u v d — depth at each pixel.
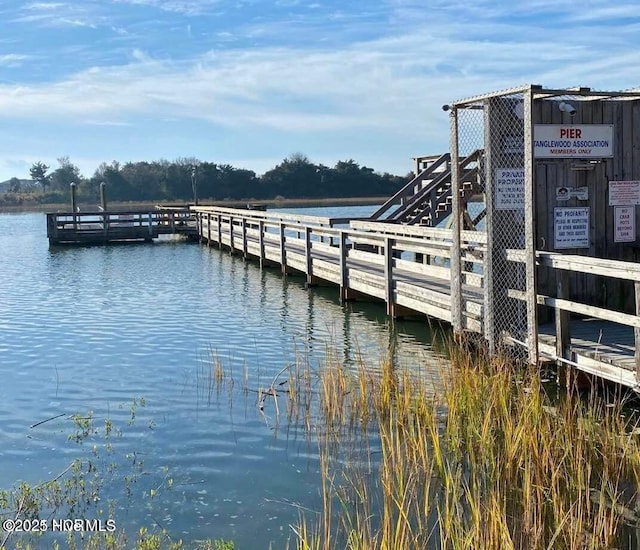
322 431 6.76
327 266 14.94
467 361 7.20
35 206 88.56
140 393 8.34
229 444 6.61
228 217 24.73
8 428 7.23
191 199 79.69
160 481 5.88
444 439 6.13
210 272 19.75
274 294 15.52
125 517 5.29
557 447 5.39
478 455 5.68
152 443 6.71
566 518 4.44
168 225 31.59
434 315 10.27
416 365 8.97
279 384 8.42
